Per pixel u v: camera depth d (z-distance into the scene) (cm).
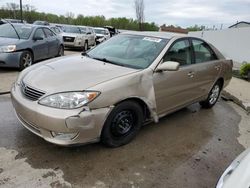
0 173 299
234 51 1744
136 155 364
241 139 459
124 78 353
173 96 437
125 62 409
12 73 764
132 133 386
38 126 321
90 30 1909
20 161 323
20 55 790
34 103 321
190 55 479
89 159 341
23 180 292
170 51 430
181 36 471
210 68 529
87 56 451
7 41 785
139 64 402
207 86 540
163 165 350
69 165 325
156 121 413
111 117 344
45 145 362
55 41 1015
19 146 355
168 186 310
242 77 1021
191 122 506
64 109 308
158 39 448
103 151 362
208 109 597
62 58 436
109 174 318
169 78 415
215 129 489
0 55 755
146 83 378
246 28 1605
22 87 352
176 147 402
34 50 857
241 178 206
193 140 432
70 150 356
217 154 396
